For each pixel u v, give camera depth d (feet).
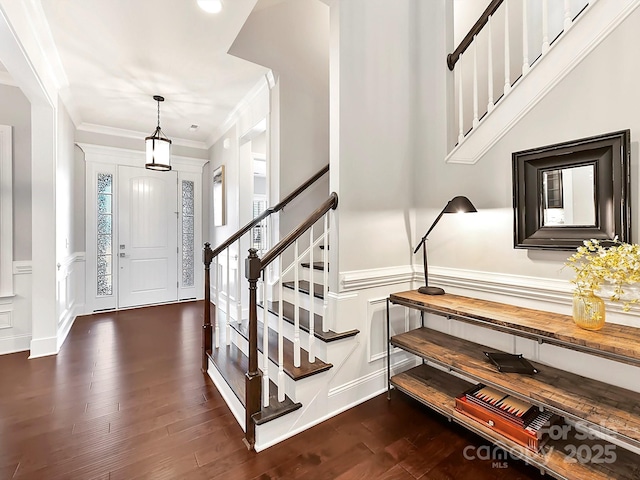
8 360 9.46
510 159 6.39
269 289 10.00
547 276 5.90
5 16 6.02
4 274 10.19
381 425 6.34
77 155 14.30
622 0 4.94
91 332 12.01
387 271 7.61
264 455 5.49
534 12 8.43
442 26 7.60
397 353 7.95
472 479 4.97
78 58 9.12
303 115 10.52
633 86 4.86
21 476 5.00
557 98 5.70
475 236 7.05
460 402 5.77
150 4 7.02
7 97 10.29
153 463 5.29
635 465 4.52
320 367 6.45
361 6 7.11
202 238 17.71
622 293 4.64
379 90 7.46
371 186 7.36
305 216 10.50
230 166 14.19
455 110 7.63
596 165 5.15
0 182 10.16
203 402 7.16
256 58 9.54
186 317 14.02
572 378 5.33
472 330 7.08
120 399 7.28
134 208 15.80
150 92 11.34
